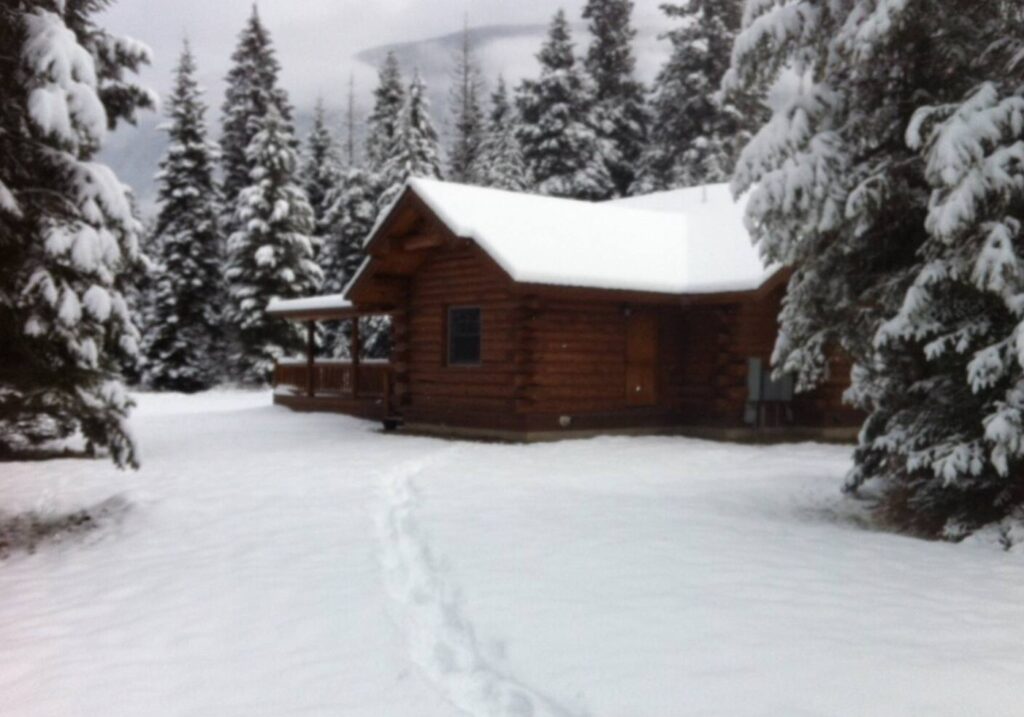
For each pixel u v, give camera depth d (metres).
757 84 11.20
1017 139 8.80
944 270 9.03
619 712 4.41
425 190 18.34
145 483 12.80
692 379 19.59
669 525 9.10
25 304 9.89
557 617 5.91
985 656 5.14
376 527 9.38
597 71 50.94
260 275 38.88
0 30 9.70
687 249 20.75
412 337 20.44
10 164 10.20
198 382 39.25
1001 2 9.95
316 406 26.33
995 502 9.08
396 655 5.47
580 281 17.27
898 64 10.35
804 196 9.87
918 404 10.28
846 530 9.27
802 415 19.11
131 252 11.11
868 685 4.70
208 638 5.91
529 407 17.59
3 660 5.68
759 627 5.66
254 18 48.66
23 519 10.90
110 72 14.45
